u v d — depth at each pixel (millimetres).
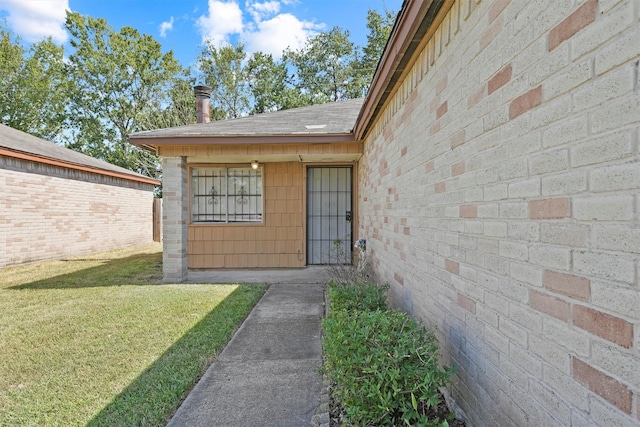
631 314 959
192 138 5980
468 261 1965
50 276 7039
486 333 1761
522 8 1460
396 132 3701
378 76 3562
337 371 1978
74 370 2875
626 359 972
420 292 2859
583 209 1128
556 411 1250
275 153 6301
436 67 2479
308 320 4191
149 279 6688
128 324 3994
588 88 1108
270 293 5547
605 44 1045
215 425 2143
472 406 1912
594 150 1084
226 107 23781
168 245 6348
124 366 2939
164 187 6305
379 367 1858
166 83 22328
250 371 2855
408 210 3238
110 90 21703
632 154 956
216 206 7941
